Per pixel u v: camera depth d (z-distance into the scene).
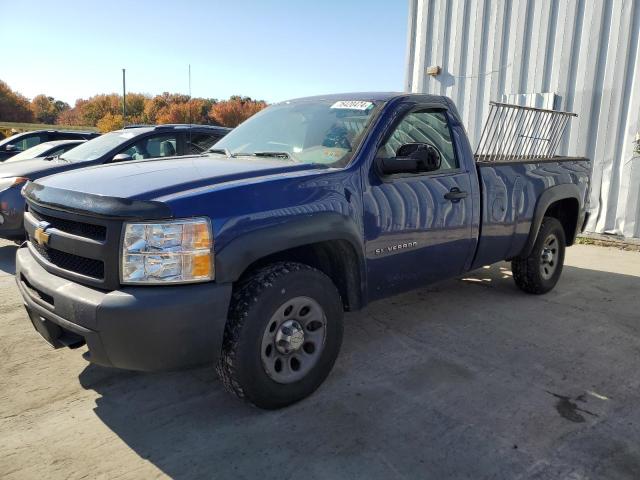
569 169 5.51
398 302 5.16
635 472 2.60
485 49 9.80
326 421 3.00
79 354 3.84
